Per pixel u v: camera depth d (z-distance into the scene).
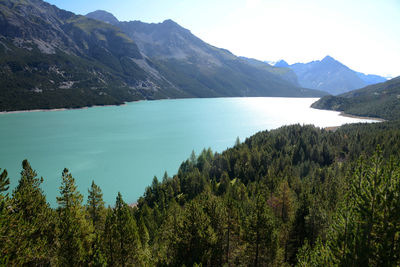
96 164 141.50
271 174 94.50
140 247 31.44
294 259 39.38
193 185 94.31
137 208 82.94
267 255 34.16
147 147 185.12
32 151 163.38
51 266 26.30
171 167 141.12
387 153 115.00
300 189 74.31
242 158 122.81
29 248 24.19
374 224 18.58
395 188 18.00
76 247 26.98
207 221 34.66
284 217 52.28
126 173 128.75
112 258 29.58
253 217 34.06
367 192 19.11
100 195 44.03
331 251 20.00
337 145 152.00
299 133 182.38
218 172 113.81
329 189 64.50
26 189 35.28
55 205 88.88
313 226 39.06
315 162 133.38
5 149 166.38
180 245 34.03
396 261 16.88
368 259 17.38
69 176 39.25
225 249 39.66
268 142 154.00
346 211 20.30
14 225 23.16
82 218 36.88
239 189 78.94
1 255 21.06
